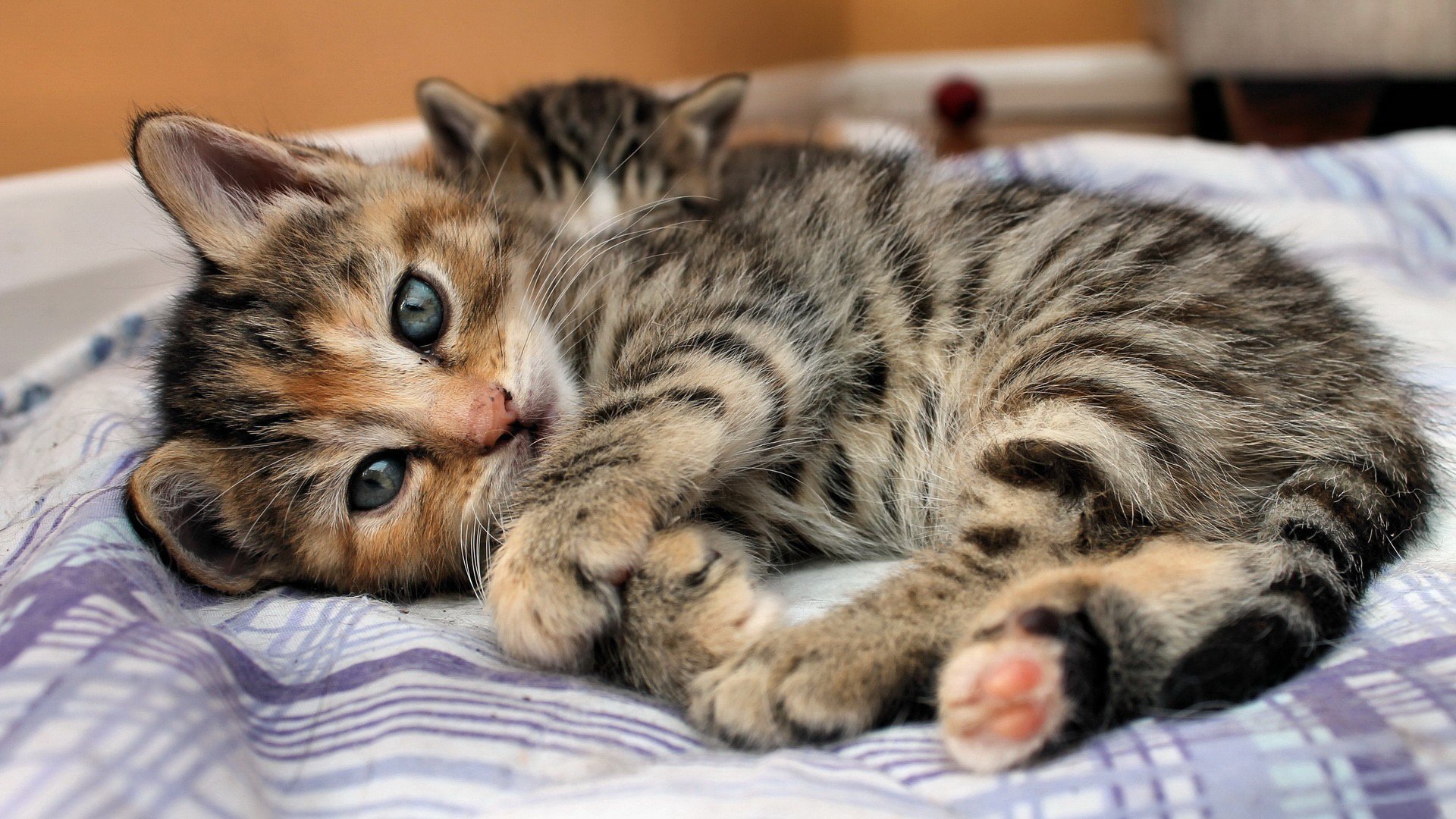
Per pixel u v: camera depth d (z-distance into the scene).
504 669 0.22
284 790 0.19
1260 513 0.23
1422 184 0.42
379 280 0.25
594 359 0.26
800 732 0.21
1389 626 0.22
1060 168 0.44
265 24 0.39
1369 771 0.19
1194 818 0.19
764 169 0.35
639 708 0.21
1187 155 0.45
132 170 0.33
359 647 0.22
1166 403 0.24
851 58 0.88
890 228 0.27
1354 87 0.63
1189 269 0.26
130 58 0.36
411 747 0.20
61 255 0.34
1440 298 0.34
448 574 0.25
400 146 0.43
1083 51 0.82
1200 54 0.64
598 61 0.58
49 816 0.18
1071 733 0.20
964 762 0.20
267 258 0.26
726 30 0.70
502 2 0.51
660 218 0.35
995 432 0.24
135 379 0.31
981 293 0.26
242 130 0.26
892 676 0.21
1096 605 0.21
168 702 0.19
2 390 0.32
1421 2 0.57
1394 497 0.24
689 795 0.19
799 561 0.26
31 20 0.34
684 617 0.22
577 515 0.22
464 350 0.25
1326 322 0.26
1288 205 0.39
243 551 0.25
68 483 0.26
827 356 0.25
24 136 0.34
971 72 0.85
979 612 0.21
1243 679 0.20
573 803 0.19
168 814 0.18
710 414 0.23
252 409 0.25
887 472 0.26
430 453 0.24
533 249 0.28
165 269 0.36
